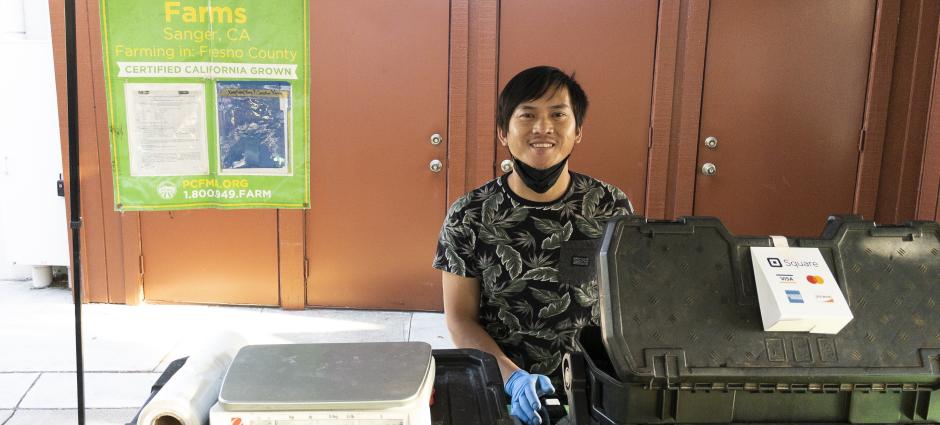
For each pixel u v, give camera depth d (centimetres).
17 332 344
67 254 398
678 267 83
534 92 137
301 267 379
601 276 83
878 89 342
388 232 375
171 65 285
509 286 149
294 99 294
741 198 358
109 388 284
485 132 358
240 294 385
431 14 350
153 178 295
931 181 337
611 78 350
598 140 357
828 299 80
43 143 387
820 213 358
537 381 114
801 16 339
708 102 349
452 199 367
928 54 336
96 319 363
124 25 279
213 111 292
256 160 299
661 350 78
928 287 84
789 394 80
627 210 152
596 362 89
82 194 374
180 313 373
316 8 352
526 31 348
